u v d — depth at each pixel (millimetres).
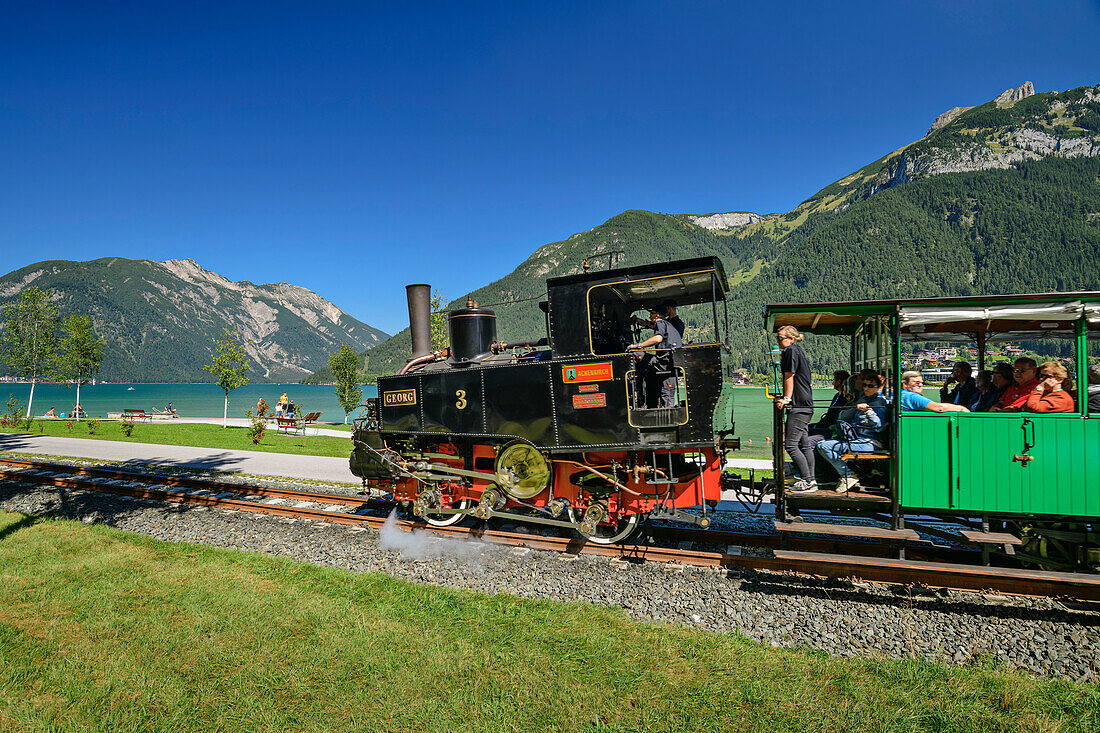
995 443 5457
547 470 6934
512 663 4410
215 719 3773
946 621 5027
